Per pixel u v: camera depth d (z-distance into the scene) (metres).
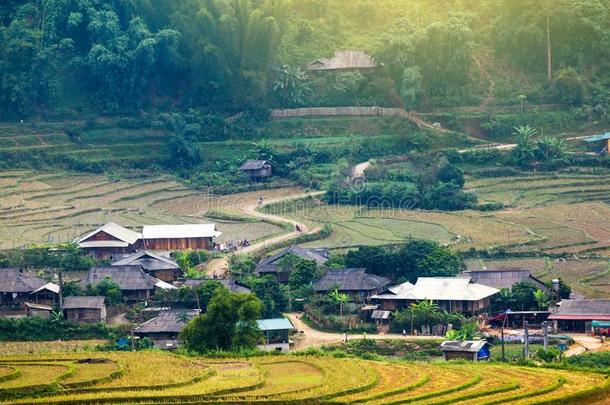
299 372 183.88
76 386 169.75
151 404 161.50
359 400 164.00
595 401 167.38
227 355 198.88
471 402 164.25
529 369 187.50
